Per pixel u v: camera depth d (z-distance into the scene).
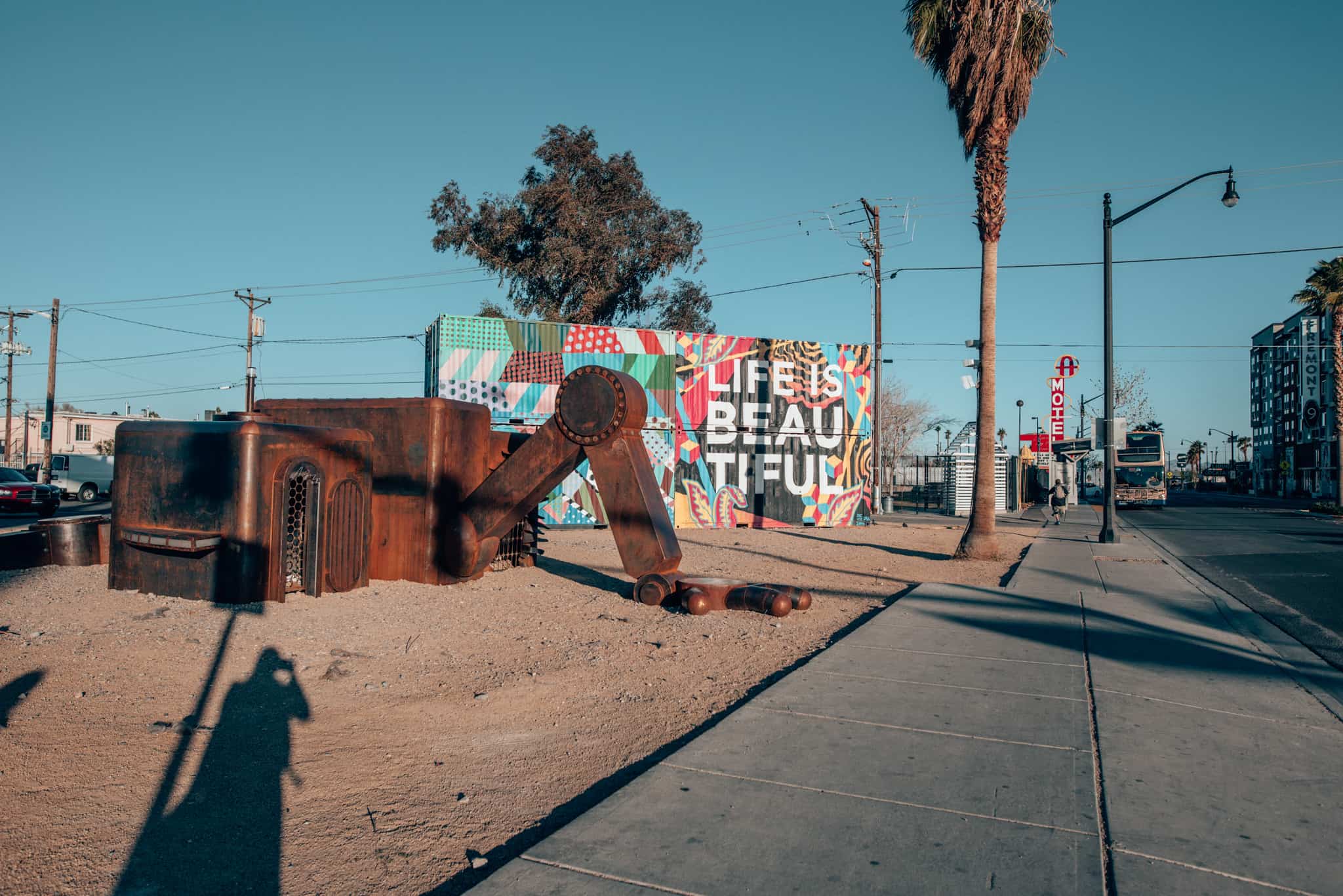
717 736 5.21
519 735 5.32
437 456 10.40
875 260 31.94
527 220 36.31
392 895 3.34
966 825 3.94
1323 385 71.19
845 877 3.41
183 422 8.91
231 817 4.00
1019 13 15.60
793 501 24.62
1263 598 12.33
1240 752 5.12
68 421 69.06
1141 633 9.05
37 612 8.01
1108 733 5.44
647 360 22.59
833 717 5.67
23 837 3.71
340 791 4.36
